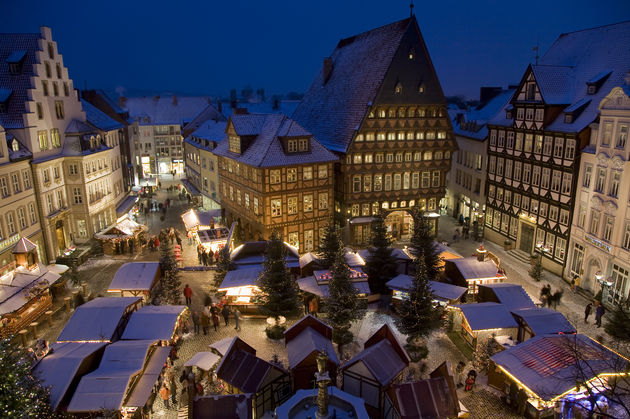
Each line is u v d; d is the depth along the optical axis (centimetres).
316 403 1773
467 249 4506
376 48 4672
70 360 2033
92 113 5138
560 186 3691
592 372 1861
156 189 7481
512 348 2223
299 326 2384
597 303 2956
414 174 4647
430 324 2578
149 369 2148
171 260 3278
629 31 3656
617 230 3070
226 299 3122
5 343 1709
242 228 4675
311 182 4238
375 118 4316
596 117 3338
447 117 4562
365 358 2053
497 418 2075
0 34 3969
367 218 4606
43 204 3856
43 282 2933
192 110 9212
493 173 4656
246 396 1830
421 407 1806
